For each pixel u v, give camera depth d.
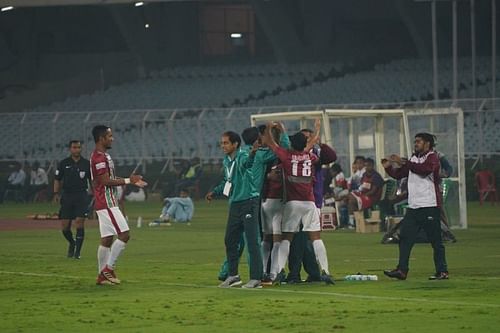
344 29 99.38
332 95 89.88
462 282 24.38
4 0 83.00
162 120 75.94
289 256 24.64
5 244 38.59
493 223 47.50
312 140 24.27
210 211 61.50
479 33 95.00
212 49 103.62
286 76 95.31
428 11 91.25
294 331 17.59
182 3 101.94
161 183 76.25
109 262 24.72
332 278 25.05
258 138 23.72
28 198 76.50
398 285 23.89
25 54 102.00
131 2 81.94
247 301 21.38
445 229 37.19
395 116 44.22
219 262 30.80
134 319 19.16
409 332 17.39
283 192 24.03
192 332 17.66
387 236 36.69
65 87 97.31
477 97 83.50
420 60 92.38
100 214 24.88
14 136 85.19
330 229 44.47
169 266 29.55
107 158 24.97
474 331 17.42
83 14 102.94
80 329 18.12
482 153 68.69
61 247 37.19
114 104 93.94
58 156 83.31
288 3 100.25
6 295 22.89
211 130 82.12
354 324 18.23
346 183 45.34
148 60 100.62
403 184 41.88
